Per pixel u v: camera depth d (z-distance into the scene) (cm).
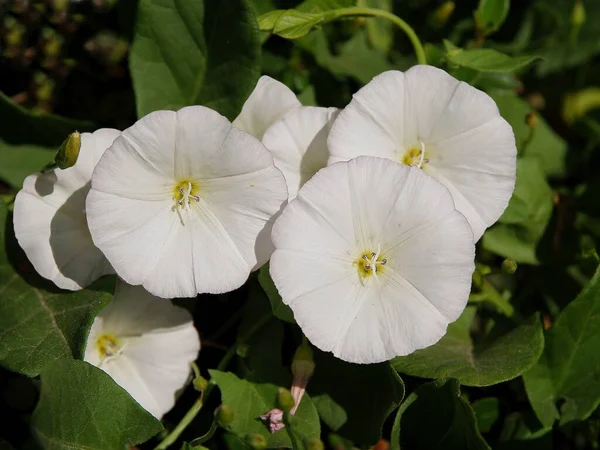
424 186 14
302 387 15
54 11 16
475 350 16
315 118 15
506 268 16
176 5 15
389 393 15
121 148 13
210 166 14
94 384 14
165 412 15
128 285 15
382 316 14
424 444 15
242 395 15
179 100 16
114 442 14
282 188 14
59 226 15
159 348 15
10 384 16
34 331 14
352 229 14
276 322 16
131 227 14
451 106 14
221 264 14
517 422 16
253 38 15
